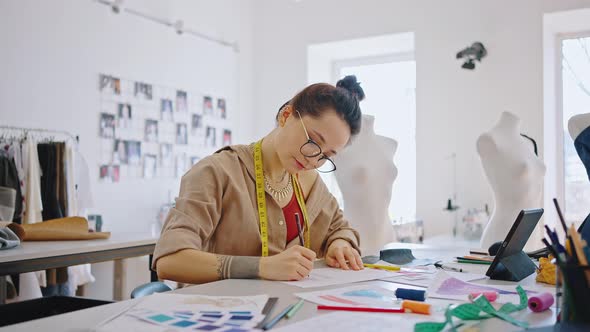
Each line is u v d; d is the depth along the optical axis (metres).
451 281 1.31
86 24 4.15
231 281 1.28
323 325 0.89
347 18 5.29
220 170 1.58
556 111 4.76
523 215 1.35
